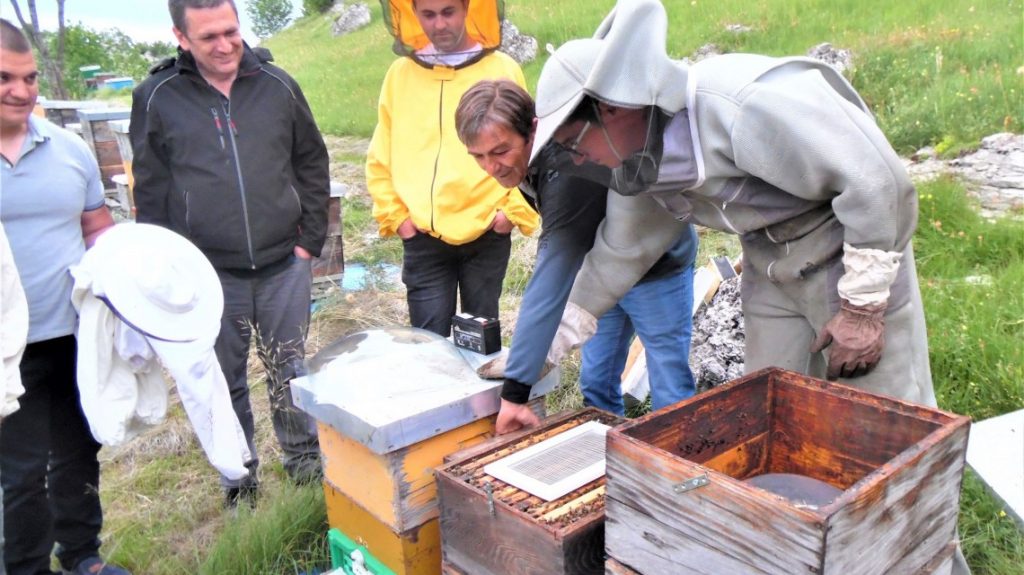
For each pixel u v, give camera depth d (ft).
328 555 9.15
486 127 6.72
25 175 7.95
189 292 7.99
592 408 8.01
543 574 5.85
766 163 5.88
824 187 6.01
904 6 31.58
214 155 9.96
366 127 39.27
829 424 6.16
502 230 10.94
